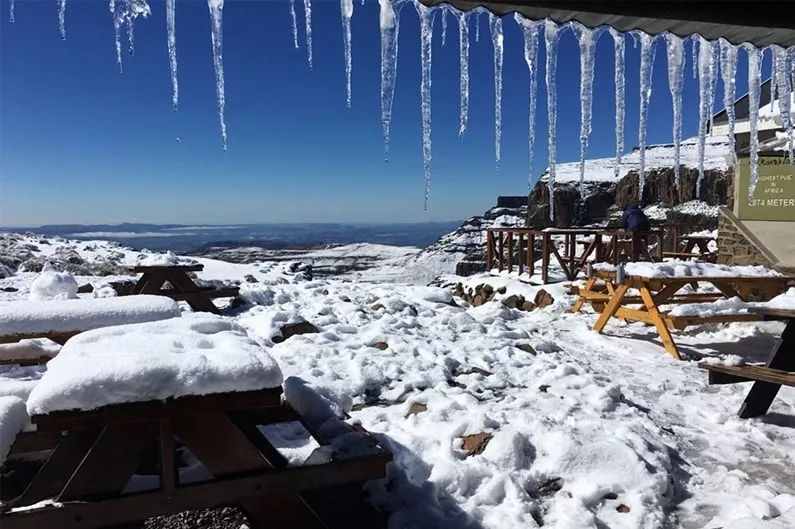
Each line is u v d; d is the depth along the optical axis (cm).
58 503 192
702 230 1980
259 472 214
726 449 366
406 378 456
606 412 402
